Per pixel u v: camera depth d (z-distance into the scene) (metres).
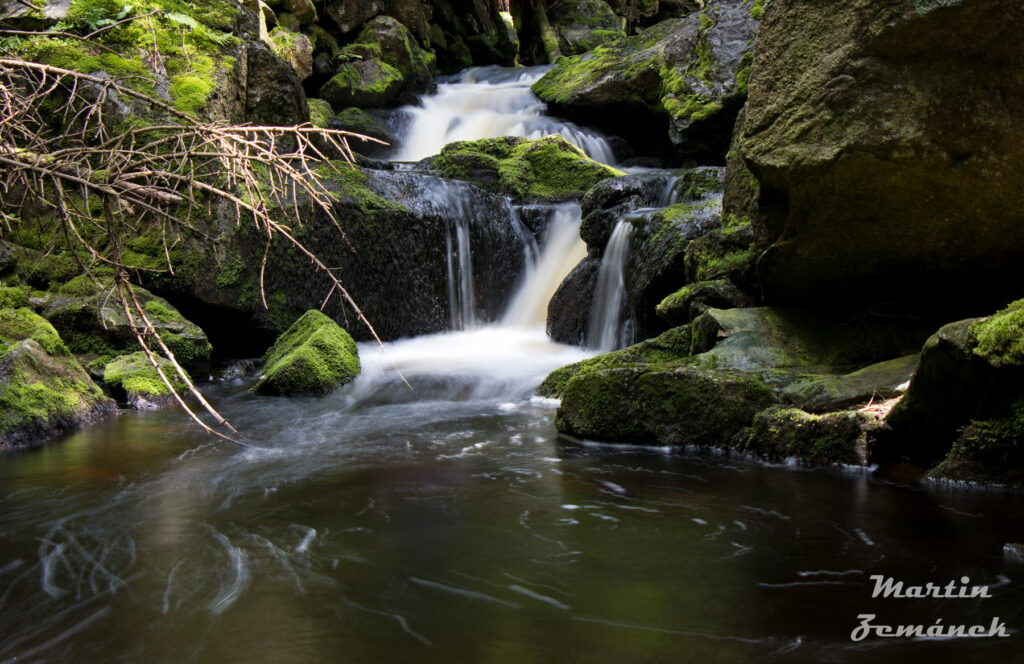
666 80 12.94
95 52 8.30
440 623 2.57
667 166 14.16
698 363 5.48
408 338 10.00
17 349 5.84
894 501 3.78
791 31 4.76
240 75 9.40
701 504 3.83
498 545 3.29
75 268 7.80
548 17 22.95
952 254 4.85
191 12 9.53
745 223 6.74
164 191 3.37
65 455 5.02
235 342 9.00
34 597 2.81
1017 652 2.30
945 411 4.07
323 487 4.23
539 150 12.13
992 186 4.39
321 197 9.19
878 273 5.22
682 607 2.66
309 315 8.40
